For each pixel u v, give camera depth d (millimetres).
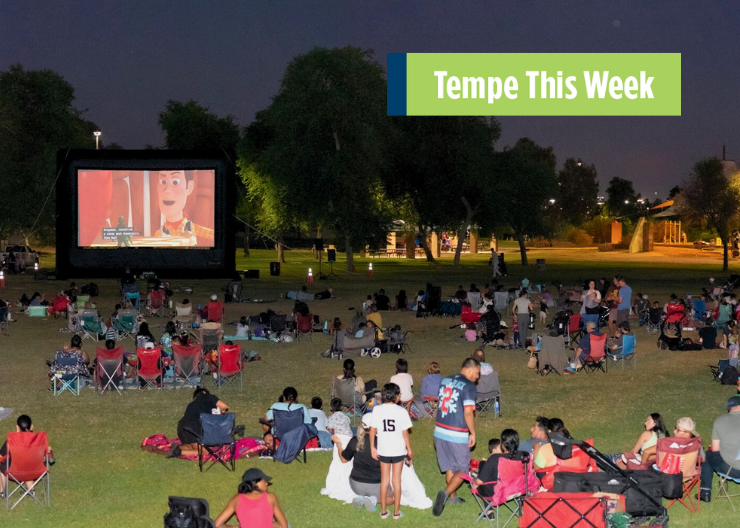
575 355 19094
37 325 24750
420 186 58094
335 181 47312
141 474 10039
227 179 33656
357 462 8875
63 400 14391
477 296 27875
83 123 56531
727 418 8898
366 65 47469
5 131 48781
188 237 33781
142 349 15180
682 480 8156
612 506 7492
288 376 16906
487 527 8070
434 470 10188
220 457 10289
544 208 69000
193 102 65000
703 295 25438
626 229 110312
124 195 33531
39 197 49688
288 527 7375
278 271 47219
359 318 22188
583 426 12273
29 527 8203
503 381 16188
